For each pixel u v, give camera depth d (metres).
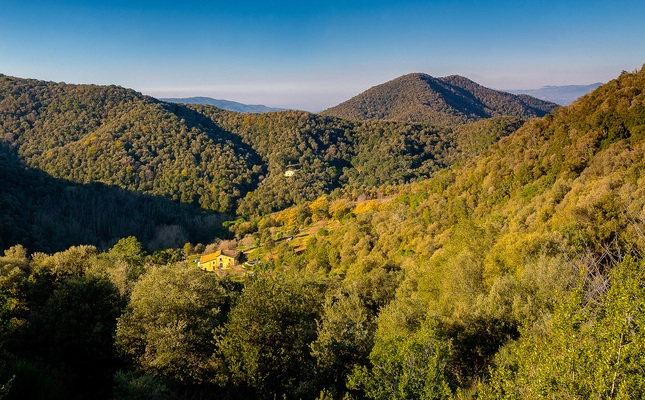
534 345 7.55
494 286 16.98
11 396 8.56
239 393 12.63
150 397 11.69
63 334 17.19
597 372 5.55
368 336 16.77
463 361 14.64
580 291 6.73
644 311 5.75
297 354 13.97
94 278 20.72
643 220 11.77
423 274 27.20
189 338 15.02
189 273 20.16
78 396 10.54
